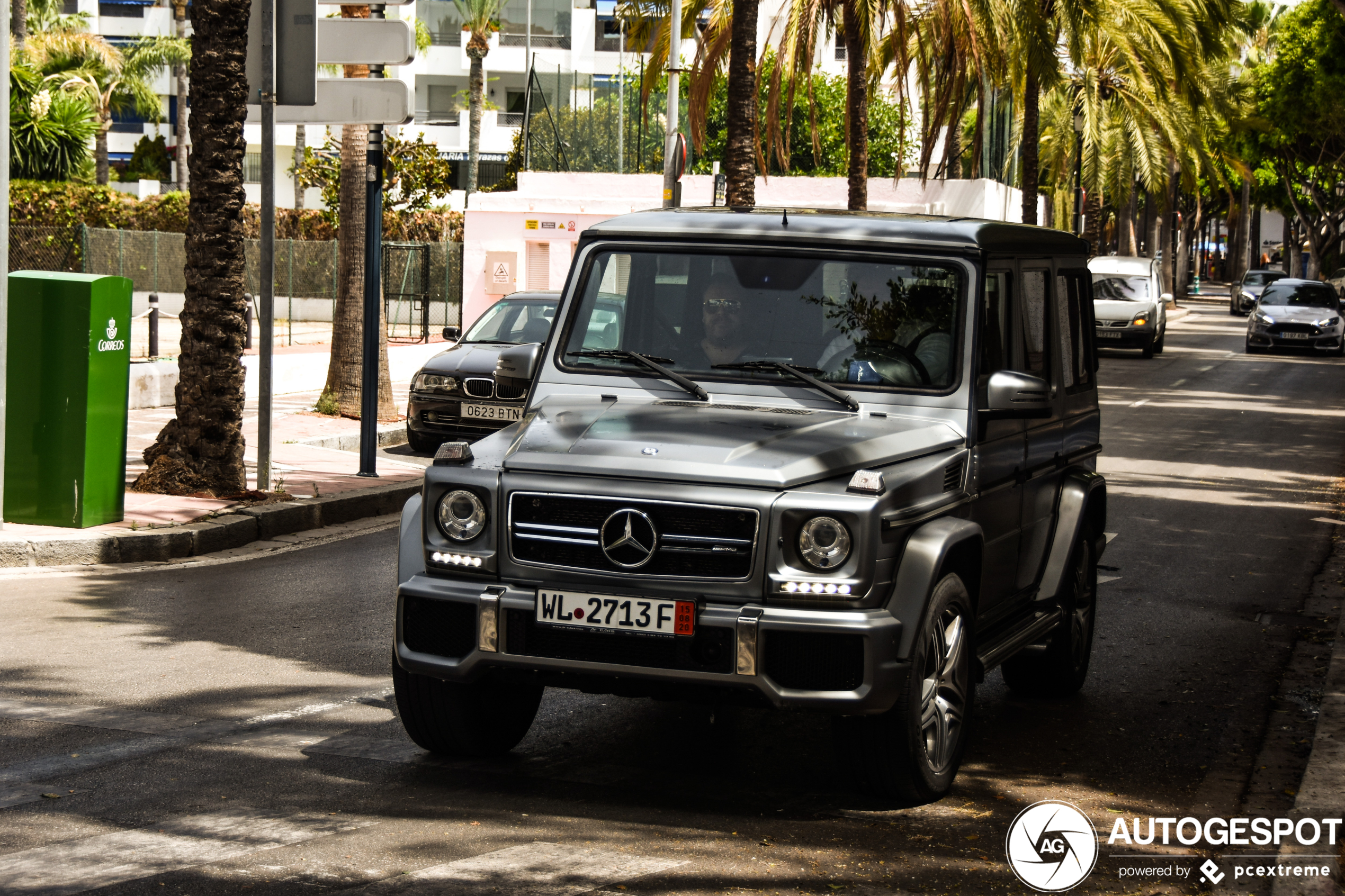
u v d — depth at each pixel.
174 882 4.40
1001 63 28.52
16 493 10.28
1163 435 19.50
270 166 11.95
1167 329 49.16
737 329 5.96
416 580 5.26
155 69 58.34
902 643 4.98
